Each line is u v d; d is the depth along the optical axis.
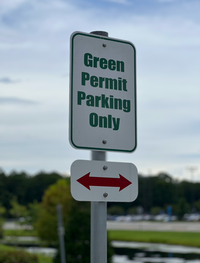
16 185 129.00
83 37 2.88
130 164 2.87
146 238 48.47
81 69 2.84
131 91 2.97
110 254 17.81
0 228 45.47
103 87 2.88
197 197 133.38
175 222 80.31
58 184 38.84
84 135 2.78
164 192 125.94
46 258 26.08
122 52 2.99
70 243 17.34
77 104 2.79
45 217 37.00
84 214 17.77
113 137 2.86
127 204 124.12
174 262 28.80
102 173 2.78
